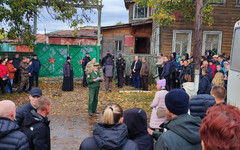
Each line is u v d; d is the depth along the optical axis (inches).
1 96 420.5
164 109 170.2
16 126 94.3
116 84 559.5
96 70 316.8
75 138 234.1
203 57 431.8
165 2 520.4
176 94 81.5
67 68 479.5
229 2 611.5
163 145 73.1
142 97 434.9
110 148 83.0
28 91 471.8
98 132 87.0
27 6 446.9
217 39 627.2
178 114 80.4
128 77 557.3
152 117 199.0
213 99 152.9
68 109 351.9
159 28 614.9
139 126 103.7
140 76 507.2
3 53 541.0
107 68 480.7
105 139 84.0
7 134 90.1
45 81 565.9
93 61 455.5
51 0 480.1
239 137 40.4
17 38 511.8
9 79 441.7
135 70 519.8
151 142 105.6
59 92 470.9
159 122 193.9
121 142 84.4
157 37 621.0
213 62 420.8
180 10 611.2
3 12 405.1
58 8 483.5
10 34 474.0
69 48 619.8
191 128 72.7
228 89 267.1
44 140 110.8
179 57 450.0
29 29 500.7
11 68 443.8
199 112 152.9
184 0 530.6
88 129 263.1
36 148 108.0
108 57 503.8
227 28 621.3
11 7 428.1
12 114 96.7
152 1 493.4
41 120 112.9
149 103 387.9
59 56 617.9
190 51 622.2
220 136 41.3
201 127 45.4
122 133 86.1
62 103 388.5
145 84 498.9
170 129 76.8
